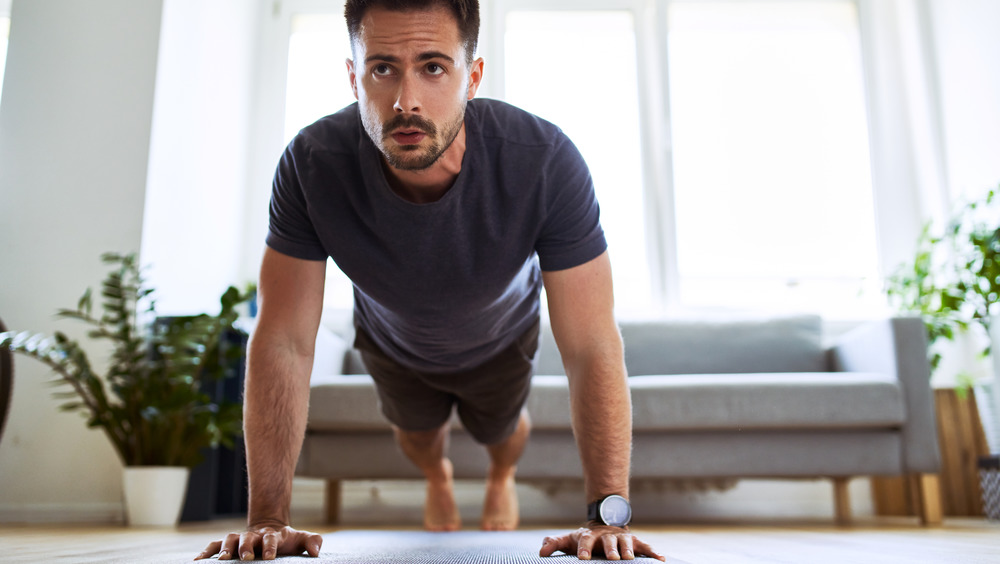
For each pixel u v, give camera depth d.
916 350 2.36
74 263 2.66
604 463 1.08
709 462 2.31
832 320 3.32
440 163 1.08
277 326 1.13
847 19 3.71
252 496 1.06
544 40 3.71
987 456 2.52
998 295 2.61
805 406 2.28
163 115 2.81
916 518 2.81
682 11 3.69
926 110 3.44
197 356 2.40
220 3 3.24
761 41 3.68
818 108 3.62
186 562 0.94
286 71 3.66
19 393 2.58
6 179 2.71
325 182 1.12
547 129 1.16
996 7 2.99
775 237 3.51
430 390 1.72
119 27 2.80
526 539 1.54
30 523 2.40
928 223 3.01
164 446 2.32
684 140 3.58
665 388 2.32
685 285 3.48
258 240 3.51
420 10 0.98
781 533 1.89
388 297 1.24
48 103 2.76
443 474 2.06
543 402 2.30
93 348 2.62
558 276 1.16
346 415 2.29
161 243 2.79
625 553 0.97
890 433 2.32
